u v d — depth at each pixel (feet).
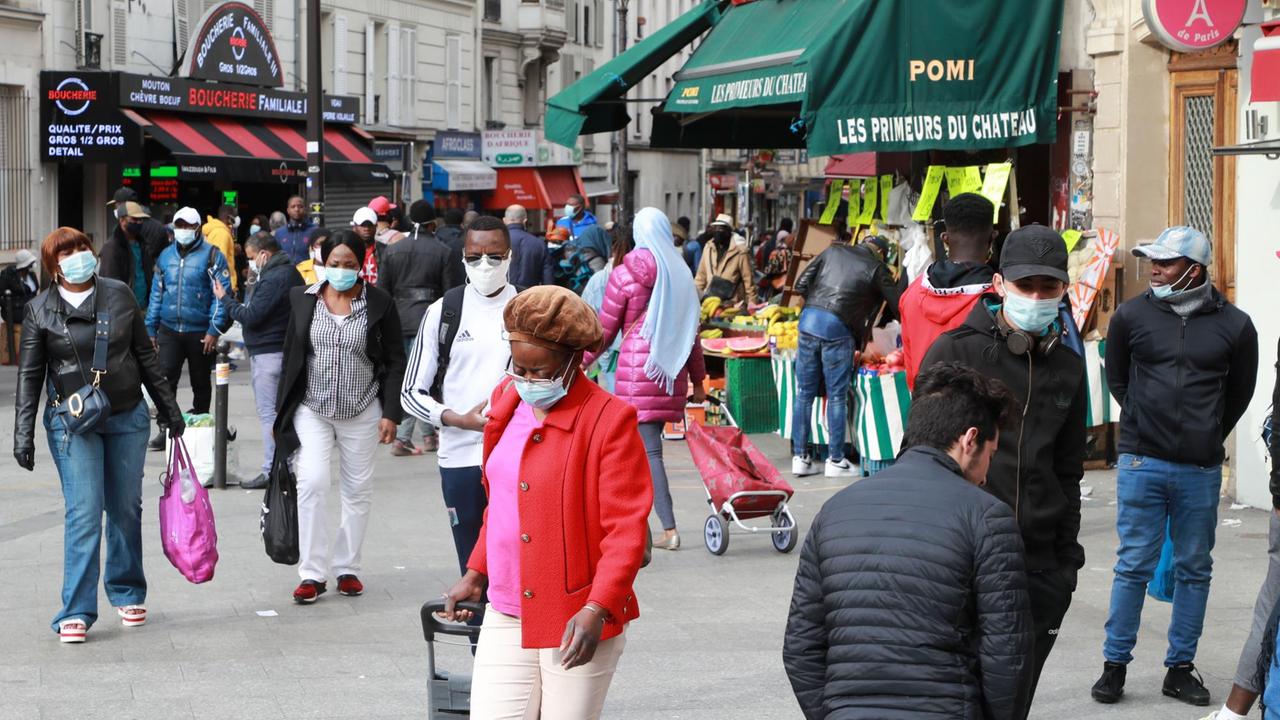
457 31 200.75
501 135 205.36
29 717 29.14
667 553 45.44
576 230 108.58
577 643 19.36
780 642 35.17
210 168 133.08
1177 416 29.91
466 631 21.70
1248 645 27.76
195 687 31.27
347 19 173.68
